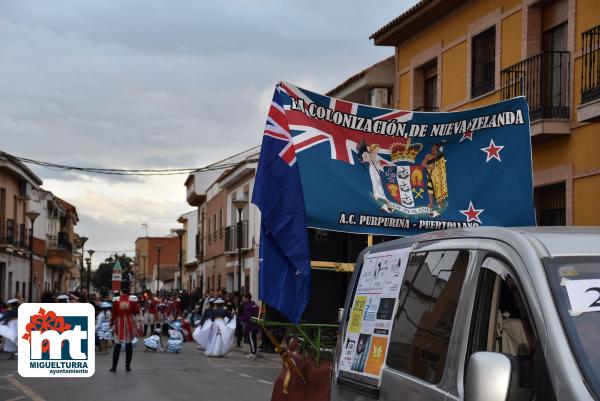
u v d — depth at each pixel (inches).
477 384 134.8
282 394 371.6
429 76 1036.5
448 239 200.8
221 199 2026.3
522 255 160.1
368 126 385.1
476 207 392.8
